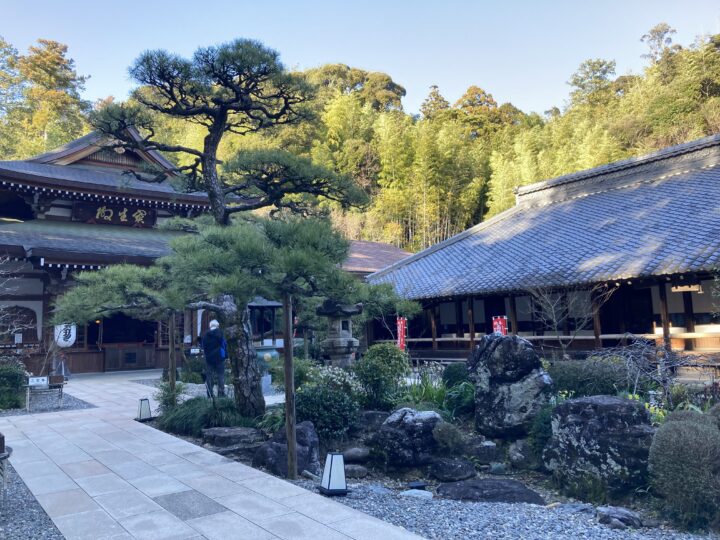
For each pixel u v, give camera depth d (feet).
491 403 29.43
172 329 34.55
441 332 68.44
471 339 59.06
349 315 37.52
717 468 17.87
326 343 37.47
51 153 73.10
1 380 39.40
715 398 28.45
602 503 21.50
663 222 50.03
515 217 74.69
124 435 28.53
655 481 19.39
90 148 74.33
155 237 73.41
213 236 21.34
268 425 27.89
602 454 22.29
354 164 146.82
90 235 66.90
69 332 54.95
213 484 19.77
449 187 139.74
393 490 23.81
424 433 27.50
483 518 17.52
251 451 25.29
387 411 32.14
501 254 61.31
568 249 54.03
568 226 61.46
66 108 140.67
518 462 26.68
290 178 28.89
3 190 66.85
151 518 16.28
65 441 27.20
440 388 34.22
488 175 144.56
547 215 69.15
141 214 75.10
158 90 27.94
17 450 25.34
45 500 18.07
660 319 50.16
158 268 34.12
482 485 22.97
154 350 69.92
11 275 58.54
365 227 137.49
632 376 29.40
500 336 30.32
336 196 29.37
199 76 26.23
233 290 20.21
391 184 140.77
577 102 199.62
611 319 53.52
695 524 17.83
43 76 141.69
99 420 33.19
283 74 27.58
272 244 21.26
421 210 135.64
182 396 39.68
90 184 66.59
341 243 21.04
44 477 20.84
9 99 138.00
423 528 16.16
